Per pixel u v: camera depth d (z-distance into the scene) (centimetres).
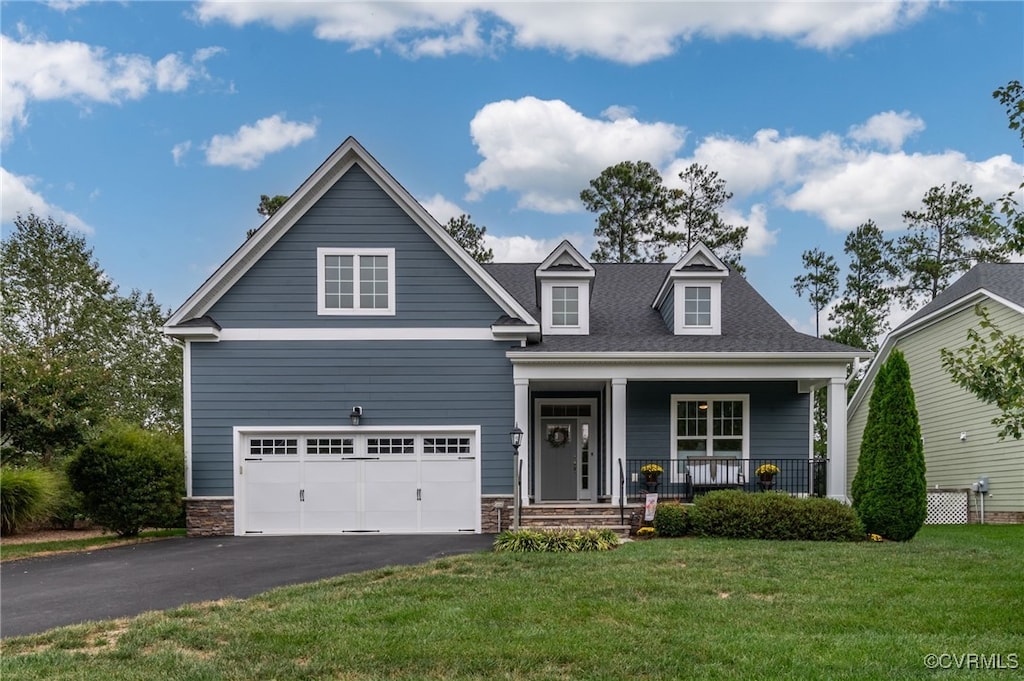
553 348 1522
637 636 623
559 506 1454
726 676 525
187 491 1478
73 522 1692
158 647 608
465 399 1515
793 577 864
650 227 3575
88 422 1727
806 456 1630
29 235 2641
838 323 3366
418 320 1519
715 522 1269
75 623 717
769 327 1714
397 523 1498
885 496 1234
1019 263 2045
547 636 621
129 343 2814
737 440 1647
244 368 1499
